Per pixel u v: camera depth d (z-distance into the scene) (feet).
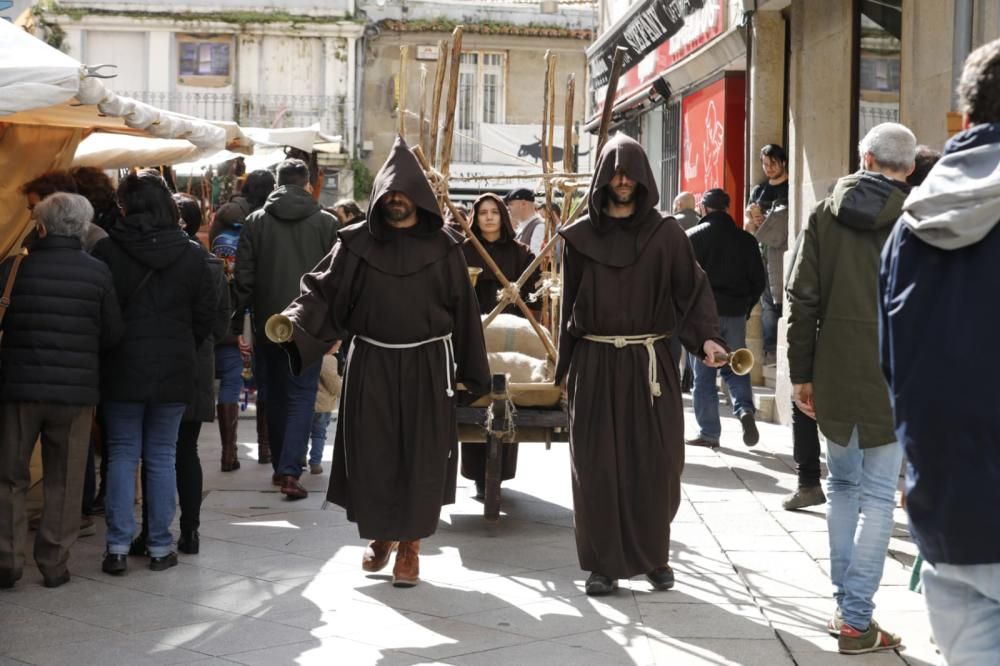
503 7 111.14
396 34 110.42
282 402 26.84
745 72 46.47
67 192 21.70
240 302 26.91
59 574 19.39
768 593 19.08
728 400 42.16
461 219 24.18
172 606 18.31
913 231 9.79
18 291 19.03
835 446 16.63
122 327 19.56
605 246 18.72
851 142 33.40
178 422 20.58
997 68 9.73
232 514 24.67
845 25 33.68
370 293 19.11
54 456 19.33
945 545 9.45
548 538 22.67
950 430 9.39
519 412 22.38
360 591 19.16
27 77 17.56
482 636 16.89
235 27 107.34
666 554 18.86
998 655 9.82
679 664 15.78
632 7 58.49
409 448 19.10
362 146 110.52
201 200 51.55
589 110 76.43
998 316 9.34
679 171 55.47
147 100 107.86
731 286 32.27
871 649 16.19
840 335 16.46
